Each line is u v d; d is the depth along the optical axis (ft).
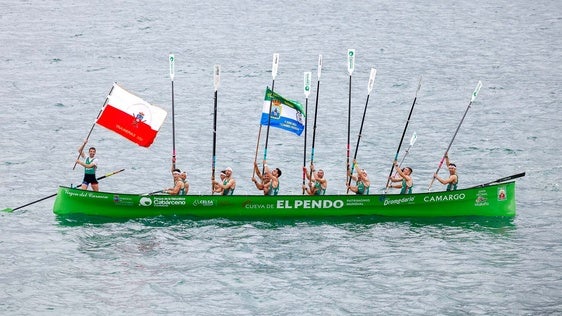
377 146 276.82
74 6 535.60
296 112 208.85
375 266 179.73
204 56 418.51
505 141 280.10
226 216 203.41
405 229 199.62
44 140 277.85
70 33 460.55
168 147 273.75
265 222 202.08
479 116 311.68
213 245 189.37
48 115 307.78
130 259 181.88
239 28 488.44
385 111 320.91
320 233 196.54
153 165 255.70
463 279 173.47
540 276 174.91
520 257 184.34
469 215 208.33
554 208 216.74
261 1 571.69
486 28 484.33
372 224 202.08
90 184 223.10
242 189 234.79
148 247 187.93
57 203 205.67
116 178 243.40
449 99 337.11
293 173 249.14
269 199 202.49
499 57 413.18
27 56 405.80
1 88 345.31
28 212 209.67
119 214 203.92
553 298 165.27
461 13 529.04
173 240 191.72
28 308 159.84
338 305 162.61
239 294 166.91
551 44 441.27
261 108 324.19
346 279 173.68
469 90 350.02
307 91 208.95
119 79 368.07
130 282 171.32
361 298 165.37
